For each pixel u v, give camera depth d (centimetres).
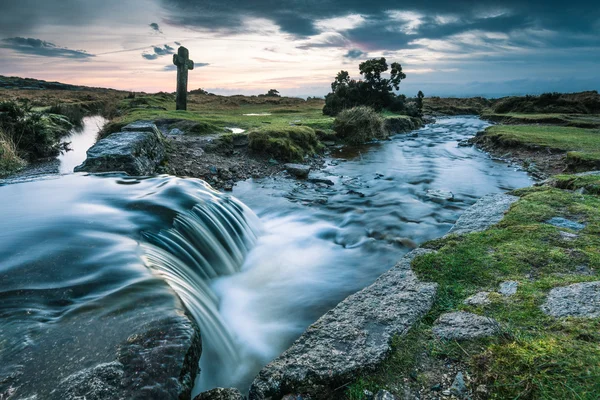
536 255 387
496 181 1123
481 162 1442
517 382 212
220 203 623
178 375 202
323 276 527
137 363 206
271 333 385
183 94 2395
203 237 498
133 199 532
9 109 1089
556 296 302
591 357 222
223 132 1507
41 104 2570
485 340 258
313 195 948
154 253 385
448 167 1348
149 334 230
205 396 220
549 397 199
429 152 1702
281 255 601
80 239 383
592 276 336
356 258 593
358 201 911
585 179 696
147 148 877
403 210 837
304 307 440
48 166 994
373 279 518
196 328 246
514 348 240
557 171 1145
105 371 199
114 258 344
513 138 1591
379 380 236
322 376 237
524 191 655
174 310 260
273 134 1372
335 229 720
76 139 1594
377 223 750
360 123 1983
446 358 249
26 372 199
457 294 331
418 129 2903
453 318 290
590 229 454
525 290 319
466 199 930
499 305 301
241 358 343
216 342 329
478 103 6375
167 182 644
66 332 232
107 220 446
